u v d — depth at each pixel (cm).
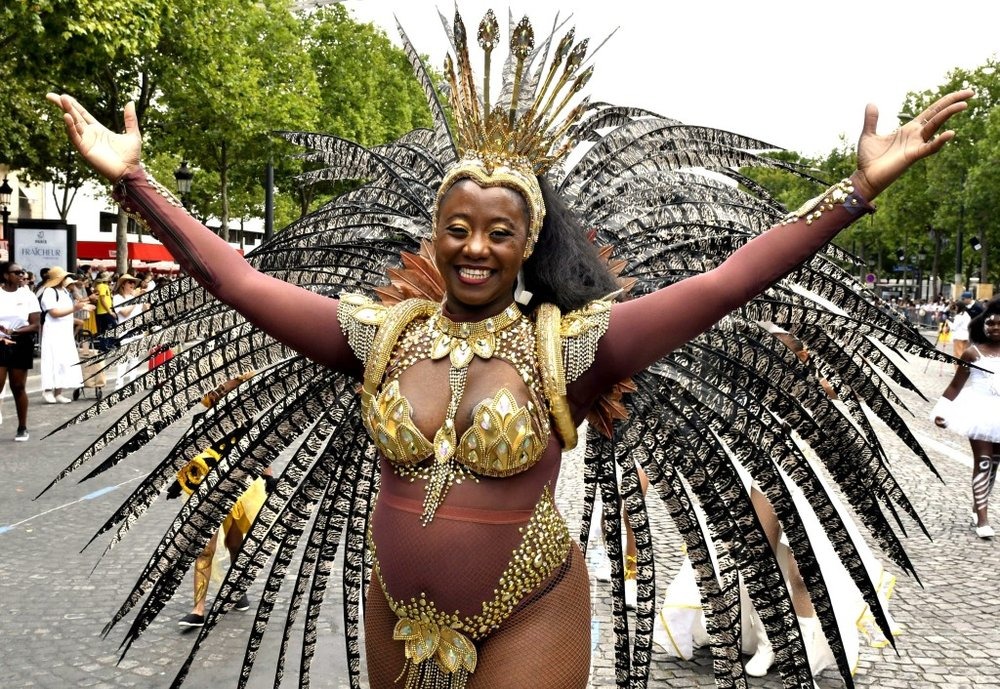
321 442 217
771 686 355
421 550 175
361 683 362
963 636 417
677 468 202
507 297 182
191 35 1612
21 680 359
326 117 2817
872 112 173
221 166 2127
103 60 1297
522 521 176
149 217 191
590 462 204
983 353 607
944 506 682
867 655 394
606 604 443
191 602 452
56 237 1593
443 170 231
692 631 385
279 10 2133
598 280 189
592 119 231
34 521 589
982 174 3416
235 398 215
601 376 180
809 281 193
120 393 209
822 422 201
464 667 177
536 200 175
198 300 213
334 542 225
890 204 4128
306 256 220
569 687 178
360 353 185
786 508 202
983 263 3712
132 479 706
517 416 170
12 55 1239
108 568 498
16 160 1998
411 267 196
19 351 845
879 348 194
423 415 175
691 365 203
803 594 364
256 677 367
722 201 213
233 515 417
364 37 2961
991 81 3675
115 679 362
